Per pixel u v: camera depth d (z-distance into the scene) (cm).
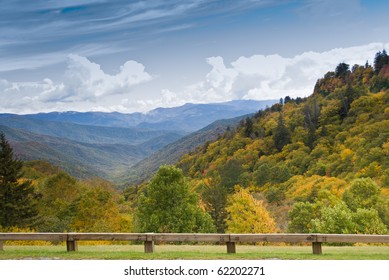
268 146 18562
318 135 17925
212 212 6247
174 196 4047
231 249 1758
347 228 3684
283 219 8244
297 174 14612
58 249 1894
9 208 6044
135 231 4397
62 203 7281
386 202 5581
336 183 10269
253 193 11581
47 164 14550
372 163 11231
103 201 5916
